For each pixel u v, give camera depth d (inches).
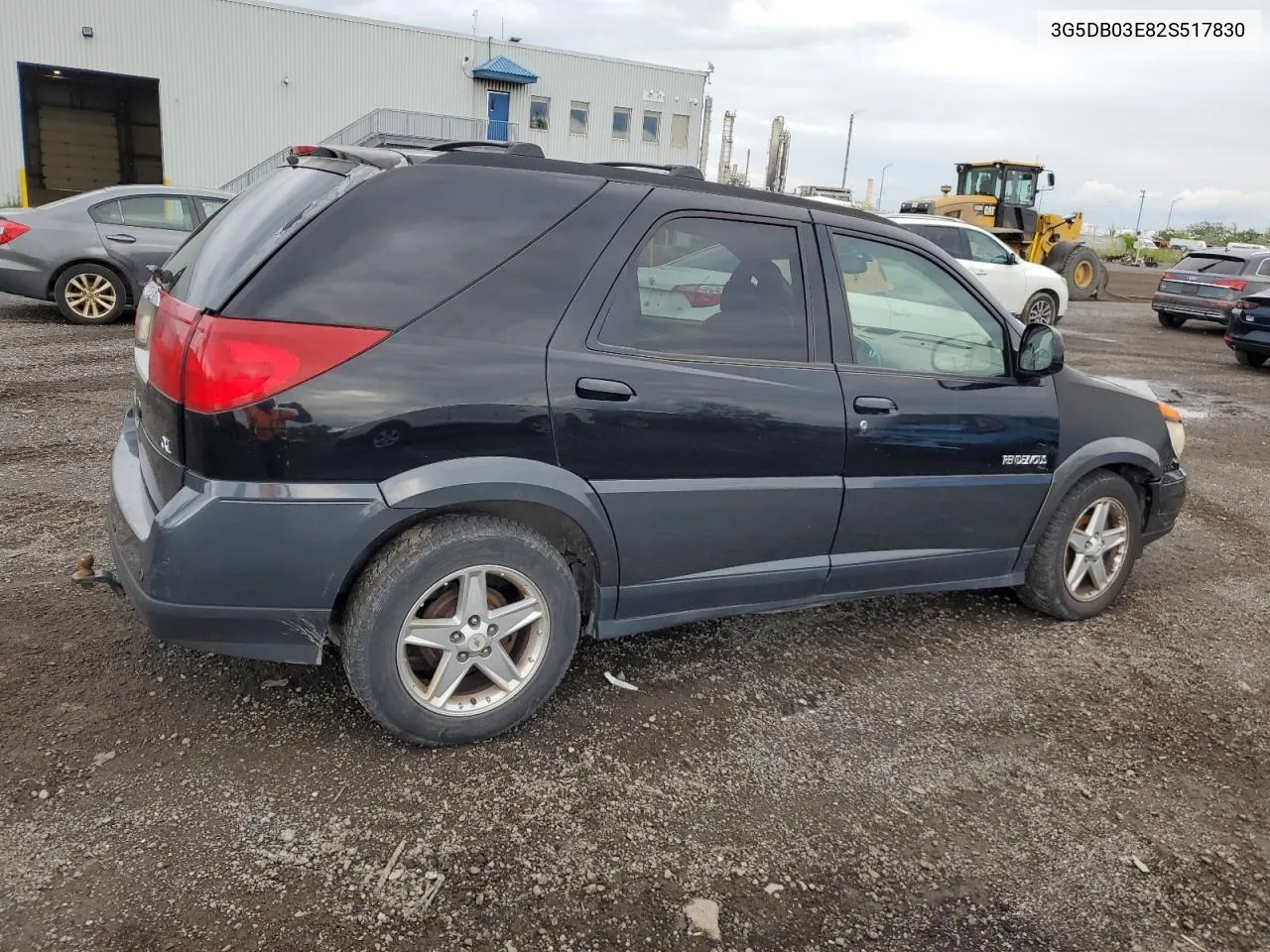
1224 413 391.2
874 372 135.3
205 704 119.5
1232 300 648.4
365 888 90.8
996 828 108.4
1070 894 98.5
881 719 130.3
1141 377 463.5
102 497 193.0
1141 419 168.9
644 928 88.9
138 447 122.8
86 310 390.9
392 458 101.7
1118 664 153.4
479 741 115.9
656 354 117.3
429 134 1317.7
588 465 112.7
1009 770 120.4
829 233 134.3
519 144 118.0
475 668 118.3
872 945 89.4
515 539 110.1
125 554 105.5
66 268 383.2
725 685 136.1
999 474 149.6
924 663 148.5
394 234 104.2
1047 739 128.6
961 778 117.6
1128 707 139.1
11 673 122.5
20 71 1145.4
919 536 145.1
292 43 1267.2
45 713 114.6
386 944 84.2
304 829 98.3
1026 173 870.4
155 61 1198.3
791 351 128.5
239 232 108.0
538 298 109.9
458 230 107.4
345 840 97.1
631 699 129.8
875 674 143.4
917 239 144.1
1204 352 579.2
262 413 96.3
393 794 105.1
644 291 117.5
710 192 124.8
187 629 101.7
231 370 95.3
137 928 83.7
